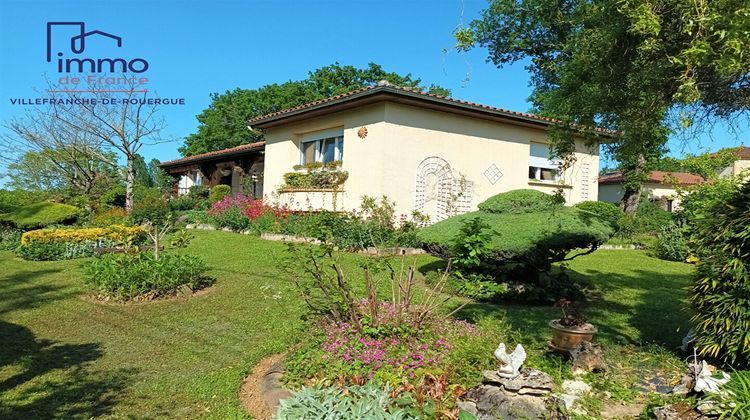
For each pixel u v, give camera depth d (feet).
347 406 10.53
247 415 12.33
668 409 11.11
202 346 17.61
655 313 22.40
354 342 15.06
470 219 26.18
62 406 12.94
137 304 23.31
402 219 39.11
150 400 13.32
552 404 11.10
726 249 13.25
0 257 38.29
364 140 41.29
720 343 13.04
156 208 60.18
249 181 66.59
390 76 131.34
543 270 25.55
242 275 29.43
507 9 64.18
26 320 20.89
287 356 16.14
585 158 51.49
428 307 17.30
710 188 40.78
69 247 38.40
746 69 11.24
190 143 143.33
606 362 14.70
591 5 16.15
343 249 34.04
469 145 44.09
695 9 10.20
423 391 12.09
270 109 135.23
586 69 15.87
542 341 17.17
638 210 59.31
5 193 76.33
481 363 14.01
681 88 11.12
